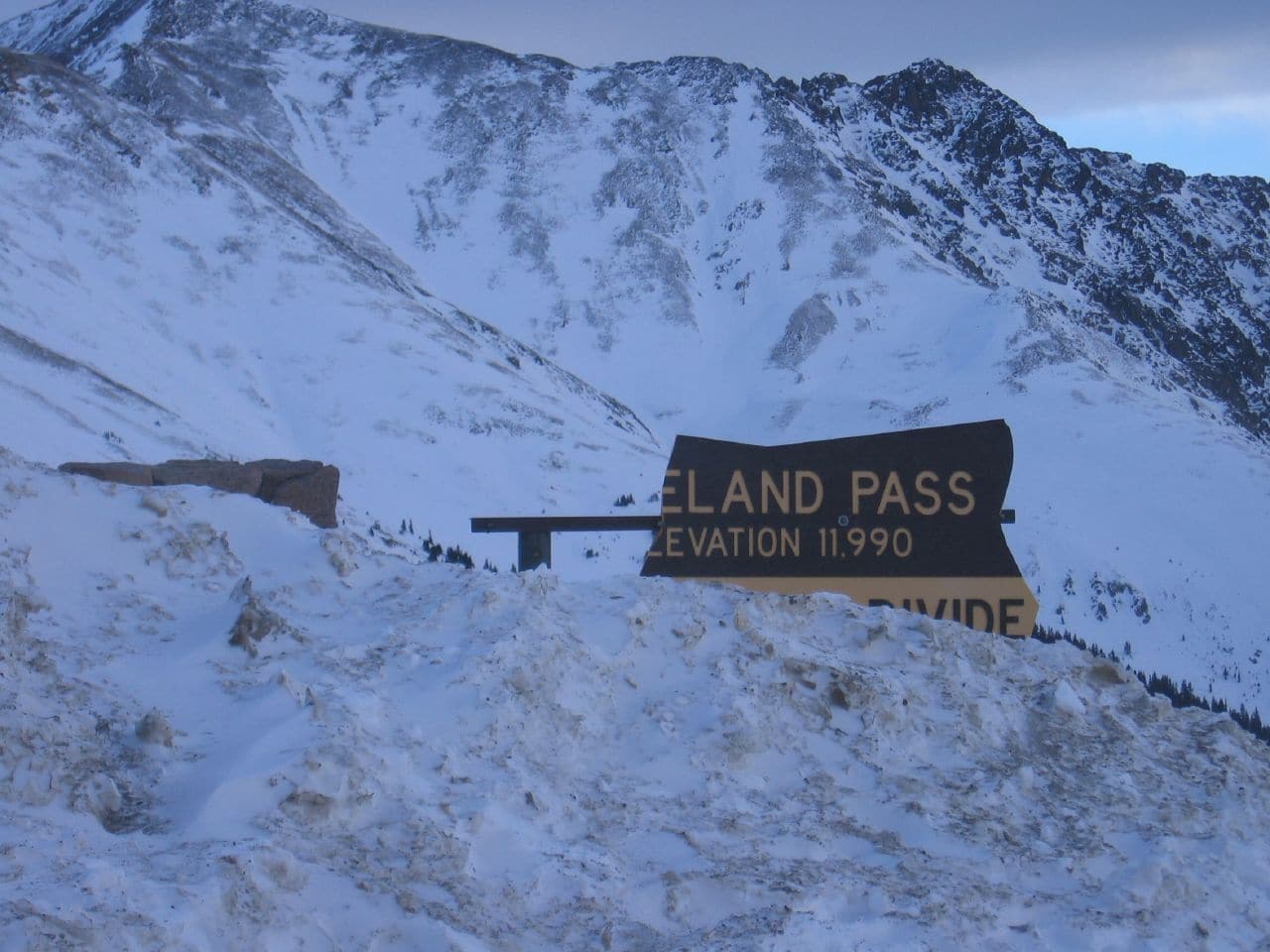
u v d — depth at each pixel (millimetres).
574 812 9305
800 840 9492
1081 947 9031
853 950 8477
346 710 9297
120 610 10477
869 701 10844
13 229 90000
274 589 11016
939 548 13484
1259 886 10234
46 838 7852
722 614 11547
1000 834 9977
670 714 10453
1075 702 11695
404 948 7789
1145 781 11078
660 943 8328
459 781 9164
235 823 8273
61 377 61594
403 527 62188
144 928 7117
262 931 7547
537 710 10023
